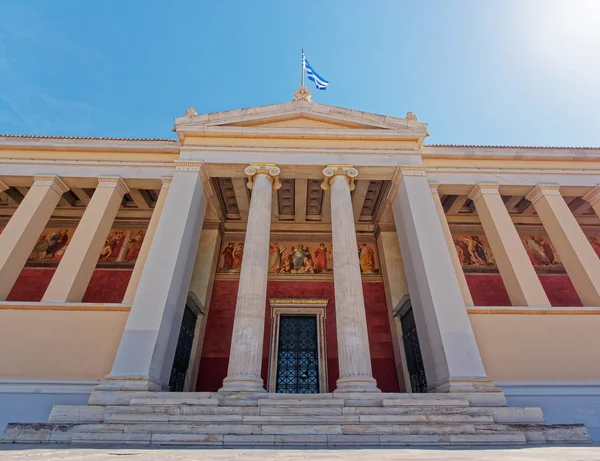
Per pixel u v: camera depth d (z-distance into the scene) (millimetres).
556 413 9891
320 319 16438
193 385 14336
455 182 14727
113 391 8906
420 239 12414
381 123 15117
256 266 11438
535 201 14945
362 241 18828
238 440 6859
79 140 15219
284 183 16734
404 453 5027
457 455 4520
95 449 5688
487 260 17688
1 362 10391
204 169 14094
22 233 13055
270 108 15359
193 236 13078
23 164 14852
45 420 9570
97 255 13328
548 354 10844
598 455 4129
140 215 18594
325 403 8312
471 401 8953
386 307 16875
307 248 18719
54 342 10742
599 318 11422
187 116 15023
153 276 11289
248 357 9688
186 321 14305
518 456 4230
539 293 12047
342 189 13414
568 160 15398
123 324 11070
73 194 17922
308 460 3939
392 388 15055
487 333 11141
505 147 15344
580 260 12836
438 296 11250
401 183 14055
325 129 14727
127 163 15062
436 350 10688
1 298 11883
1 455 4344
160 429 7242
